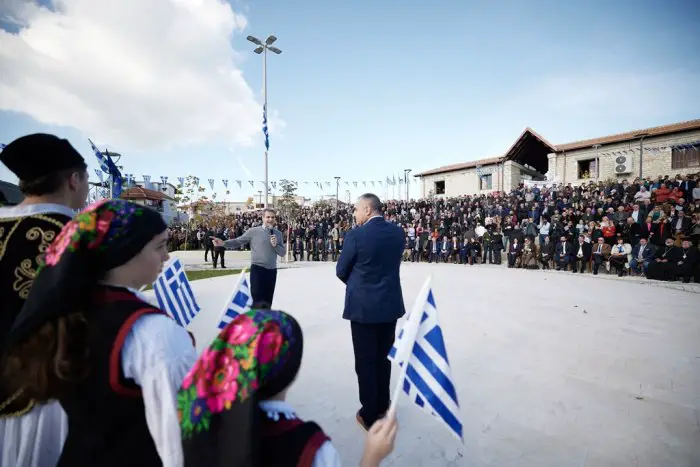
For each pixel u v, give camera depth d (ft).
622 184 61.62
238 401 2.75
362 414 9.86
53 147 5.00
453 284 34.76
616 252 41.42
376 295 9.61
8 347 3.19
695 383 12.59
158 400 3.12
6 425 4.74
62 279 3.08
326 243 71.92
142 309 3.36
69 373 2.98
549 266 51.57
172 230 89.04
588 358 14.88
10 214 4.82
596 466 8.35
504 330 18.86
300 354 3.23
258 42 54.80
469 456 8.77
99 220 3.31
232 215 109.81
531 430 9.87
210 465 2.69
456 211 72.23
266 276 17.99
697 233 38.68
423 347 5.10
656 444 9.20
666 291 30.50
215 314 22.30
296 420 3.18
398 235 10.07
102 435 3.16
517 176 93.91
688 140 69.15
